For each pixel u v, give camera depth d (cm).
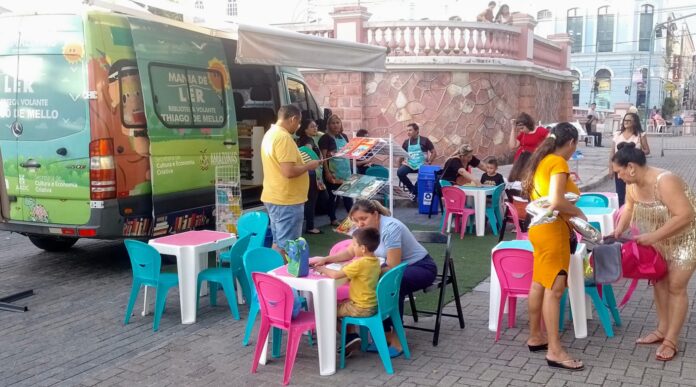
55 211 695
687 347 490
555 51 2083
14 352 517
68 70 676
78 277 729
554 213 452
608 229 666
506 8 1770
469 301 627
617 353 485
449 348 507
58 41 679
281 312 452
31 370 481
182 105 746
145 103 697
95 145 669
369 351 502
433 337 522
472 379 447
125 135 689
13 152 704
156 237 722
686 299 467
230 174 812
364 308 461
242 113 1031
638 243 465
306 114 1108
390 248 493
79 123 674
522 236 662
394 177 1398
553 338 463
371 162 1129
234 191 793
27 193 704
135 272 573
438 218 1073
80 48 670
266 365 483
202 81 778
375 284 463
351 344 494
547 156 462
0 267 771
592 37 4347
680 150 2398
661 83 4297
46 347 527
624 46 4284
